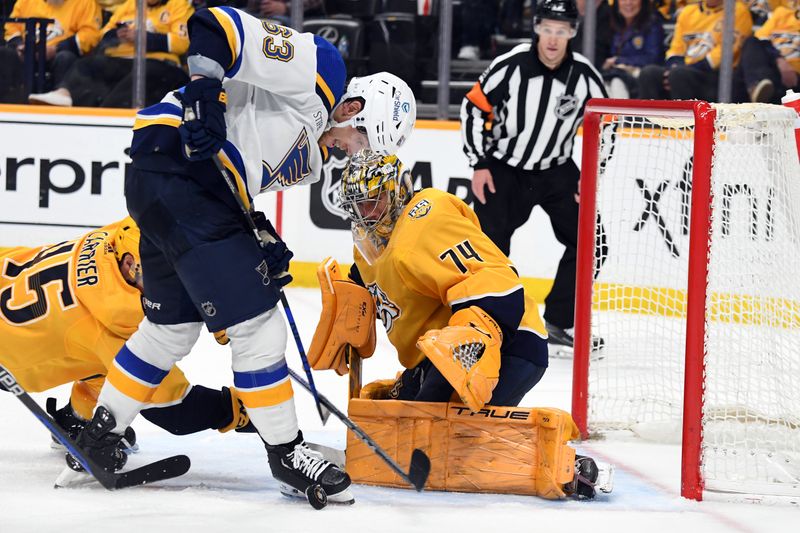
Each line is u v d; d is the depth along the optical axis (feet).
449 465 30.32
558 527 26.45
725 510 29.19
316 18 82.84
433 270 30.19
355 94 31.27
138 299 30.55
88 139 80.18
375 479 30.83
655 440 39.52
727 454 35.86
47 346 31.68
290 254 28.91
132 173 28.48
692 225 30.55
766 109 32.42
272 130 28.91
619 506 29.35
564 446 29.55
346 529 25.43
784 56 75.82
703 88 77.15
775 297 36.09
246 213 27.68
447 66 79.41
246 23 27.25
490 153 59.67
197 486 30.30
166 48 81.10
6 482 29.91
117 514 26.20
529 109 58.49
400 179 31.14
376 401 30.78
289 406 28.50
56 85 81.66
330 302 32.27
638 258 66.18
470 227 30.76
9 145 80.64
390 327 32.78
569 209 60.08
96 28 81.25
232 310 27.73
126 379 28.94
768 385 40.24
